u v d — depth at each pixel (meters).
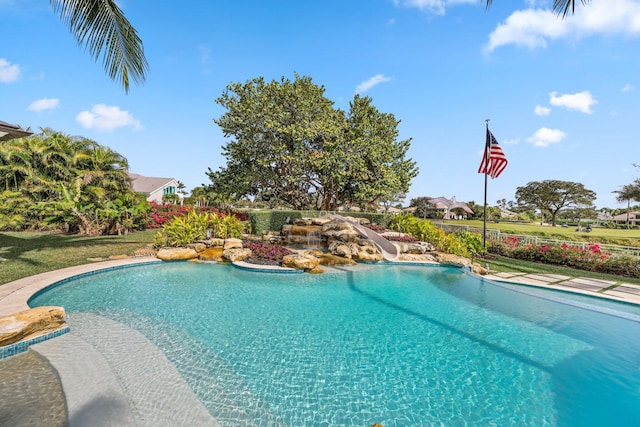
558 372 4.94
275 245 15.48
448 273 12.46
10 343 4.57
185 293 8.40
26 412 3.23
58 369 4.19
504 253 17.09
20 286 7.40
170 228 13.77
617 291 9.74
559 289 9.91
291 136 21.33
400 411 3.79
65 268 9.57
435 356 5.37
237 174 23.44
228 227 15.54
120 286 8.78
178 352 5.04
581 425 3.70
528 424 3.66
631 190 38.84
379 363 5.03
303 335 6.03
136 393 3.81
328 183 25.30
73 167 19.91
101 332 5.63
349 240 15.82
